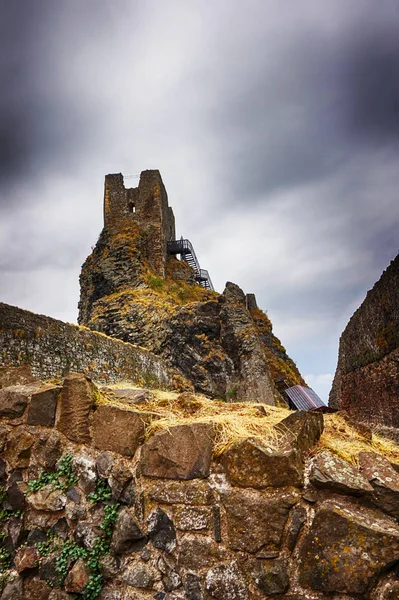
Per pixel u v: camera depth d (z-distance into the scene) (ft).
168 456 8.99
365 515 7.20
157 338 72.02
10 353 27.91
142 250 95.91
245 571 7.56
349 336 66.18
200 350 72.43
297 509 7.57
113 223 102.83
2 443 11.66
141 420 9.74
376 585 6.57
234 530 7.88
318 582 6.94
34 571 9.98
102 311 79.51
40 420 11.28
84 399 10.73
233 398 68.18
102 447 10.04
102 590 8.88
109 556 9.05
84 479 10.01
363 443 9.95
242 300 80.89
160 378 60.23
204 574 7.88
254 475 8.05
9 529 10.73
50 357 32.45
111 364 43.75
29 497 10.62
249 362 70.59
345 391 69.36
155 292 84.17
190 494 8.53
